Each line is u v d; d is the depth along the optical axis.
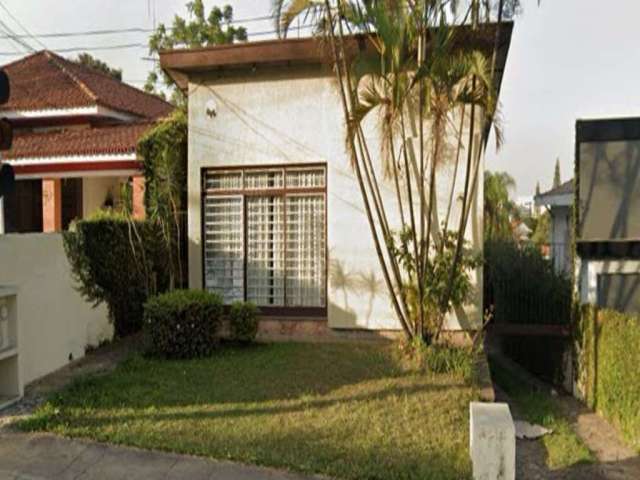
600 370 6.87
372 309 8.16
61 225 13.45
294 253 8.54
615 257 7.80
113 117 14.09
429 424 4.92
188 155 8.73
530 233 24.42
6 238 5.63
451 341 7.74
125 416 4.95
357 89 7.11
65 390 5.63
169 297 7.45
